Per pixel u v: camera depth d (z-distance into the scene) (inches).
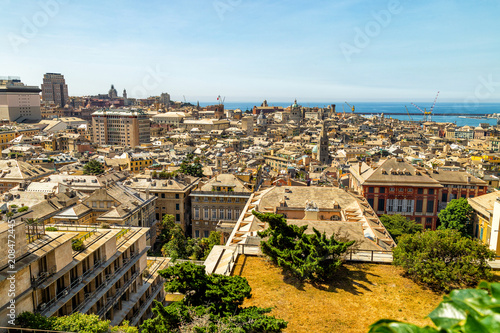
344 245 1369.3
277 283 1392.7
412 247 1483.8
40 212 4148.6
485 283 256.7
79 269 1924.2
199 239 4495.6
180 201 5226.4
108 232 2284.7
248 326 980.6
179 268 1149.1
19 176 6235.2
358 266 1540.4
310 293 1322.6
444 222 4448.8
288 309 1227.2
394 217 4005.9
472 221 4352.9
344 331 1119.6
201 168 7416.3
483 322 223.1
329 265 1373.0
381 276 1456.7
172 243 3794.3
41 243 1678.2
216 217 4909.0
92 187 5664.4
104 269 2145.7
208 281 1176.2
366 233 2596.0
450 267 1347.2
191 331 954.7
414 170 4675.2
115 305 2362.2
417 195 4485.7
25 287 1542.8
